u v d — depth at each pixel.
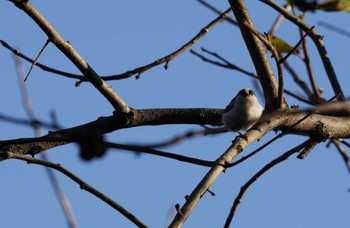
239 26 9.01
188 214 6.79
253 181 6.75
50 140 7.88
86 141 5.19
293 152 6.89
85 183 7.18
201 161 7.75
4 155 7.48
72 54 7.91
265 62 8.88
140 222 6.90
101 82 8.41
